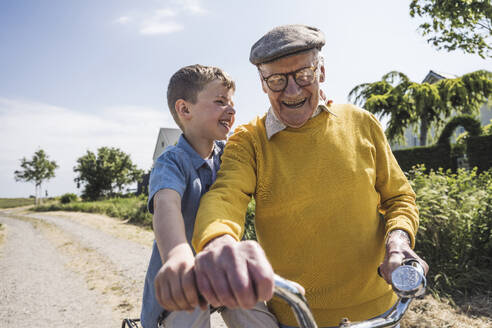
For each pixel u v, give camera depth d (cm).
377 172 133
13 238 1153
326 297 121
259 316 122
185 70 141
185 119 142
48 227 1418
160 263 129
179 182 112
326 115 127
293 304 63
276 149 125
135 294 484
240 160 124
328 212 118
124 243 882
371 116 135
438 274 350
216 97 140
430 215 369
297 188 120
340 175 120
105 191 3534
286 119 120
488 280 346
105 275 592
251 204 533
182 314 123
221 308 130
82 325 397
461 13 638
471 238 377
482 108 2153
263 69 117
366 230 122
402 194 128
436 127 1942
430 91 1856
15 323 409
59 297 496
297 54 111
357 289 121
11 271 657
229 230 79
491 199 399
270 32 116
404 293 83
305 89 116
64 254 809
